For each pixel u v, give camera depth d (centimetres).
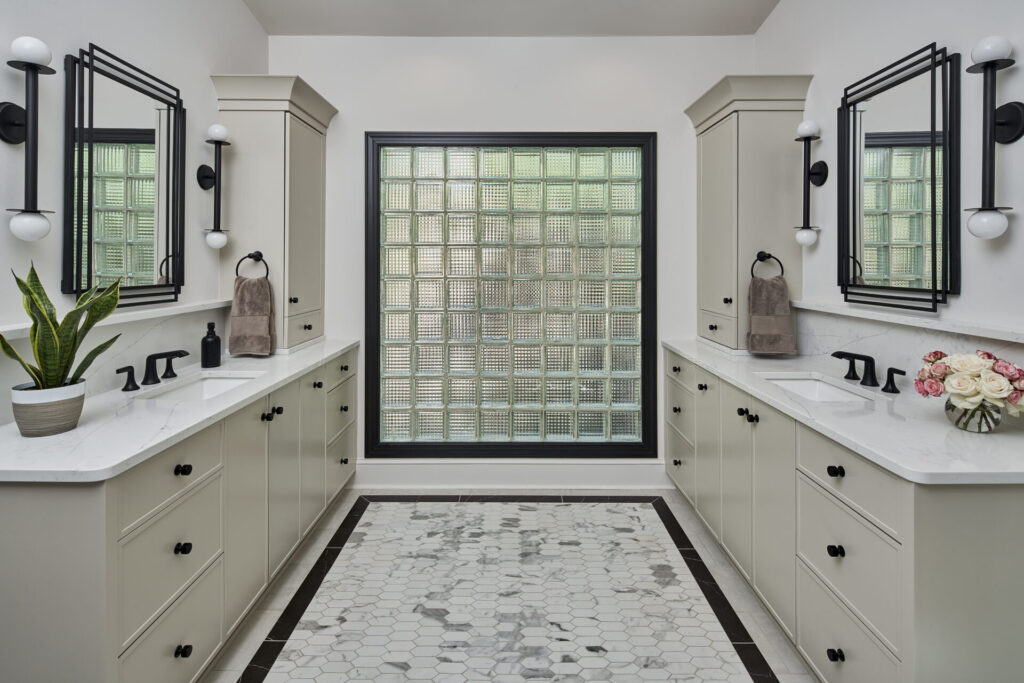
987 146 156
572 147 336
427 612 212
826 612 158
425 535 278
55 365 149
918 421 161
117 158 200
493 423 343
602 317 341
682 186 335
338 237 335
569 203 338
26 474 120
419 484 341
